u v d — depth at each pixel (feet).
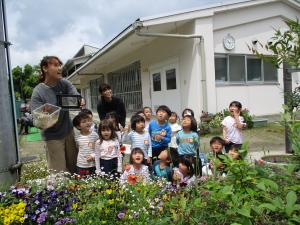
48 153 12.58
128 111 55.26
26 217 7.47
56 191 8.76
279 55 6.55
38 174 15.55
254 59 38.78
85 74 74.84
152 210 8.21
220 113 31.30
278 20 40.47
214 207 6.72
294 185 6.30
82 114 14.07
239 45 37.17
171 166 12.35
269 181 6.15
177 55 36.50
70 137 13.03
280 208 5.67
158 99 42.45
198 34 32.78
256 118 34.86
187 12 31.99
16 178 11.50
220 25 35.24
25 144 36.52
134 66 51.26
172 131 18.16
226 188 6.11
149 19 30.50
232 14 36.09
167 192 9.36
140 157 13.28
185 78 35.24
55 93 12.34
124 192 8.85
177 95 37.24
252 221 6.03
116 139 14.60
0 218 7.29
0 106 10.93
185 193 8.43
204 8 32.68
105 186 9.45
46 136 12.42
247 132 29.12
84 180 10.61
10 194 8.35
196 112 33.40
